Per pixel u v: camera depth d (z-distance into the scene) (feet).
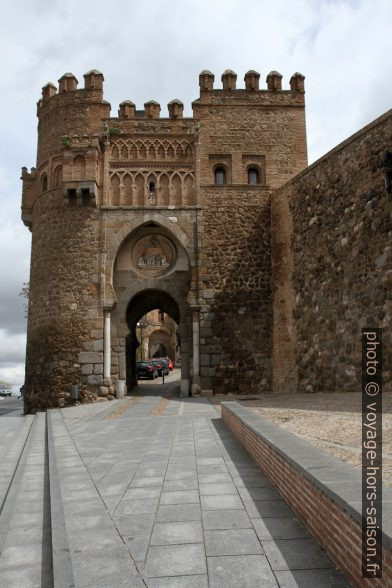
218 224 72.08
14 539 16.57
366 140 48.98
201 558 13.78
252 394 67.00
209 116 76.43
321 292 56.49
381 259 45.24
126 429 39.91
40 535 16.93
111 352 69.36
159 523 16.69
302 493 16.15
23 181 82.58
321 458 17.38
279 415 34.37
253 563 13.35
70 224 70.95
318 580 12.28
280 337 67.00
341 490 13.12
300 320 61.36
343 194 52.80
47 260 71.41
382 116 46.55
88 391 67.36
